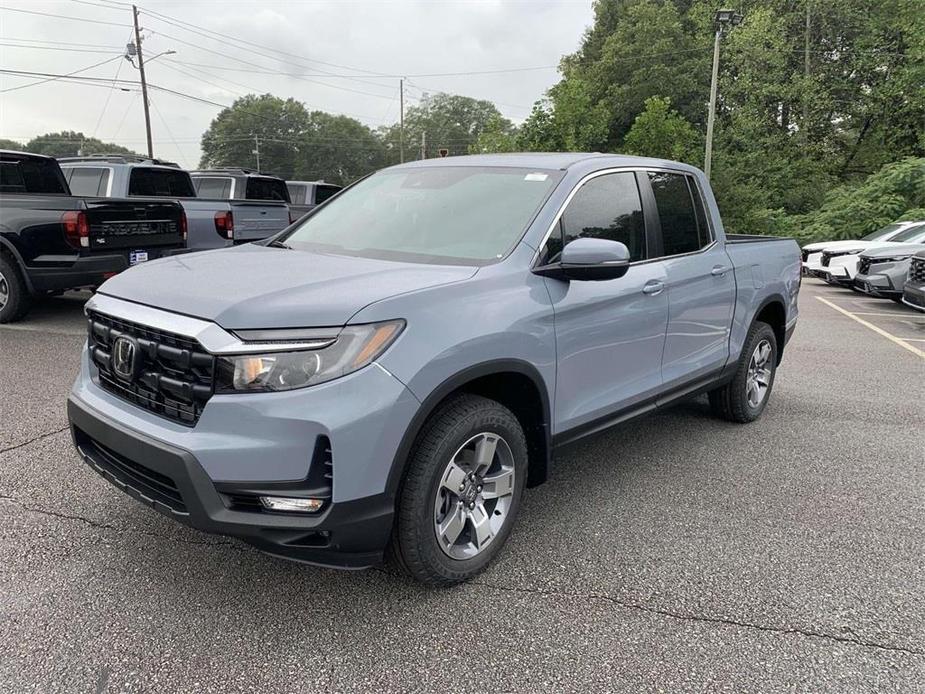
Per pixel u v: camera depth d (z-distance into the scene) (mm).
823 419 5547
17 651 2463
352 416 2404
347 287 2660
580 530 3541
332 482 2418
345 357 2424
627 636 2670
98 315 2994
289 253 3438
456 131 106625
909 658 2578
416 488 2686
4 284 7719
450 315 2717
